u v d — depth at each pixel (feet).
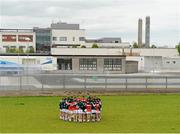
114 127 72.79
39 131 68.59
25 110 94.94
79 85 138.82
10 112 91.45
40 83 142.82
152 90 133.59
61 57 248.93
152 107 101.45
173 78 147.33
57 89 130.21
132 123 77.36
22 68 217.15
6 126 73.31
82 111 78.54
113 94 130.41
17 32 406.41
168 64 281.33
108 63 250.98
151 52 347.97
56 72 215.72
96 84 140.87
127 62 258.57
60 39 447.83
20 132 67.51
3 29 405.39
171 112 92.79
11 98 119.85
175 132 68.18
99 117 79.82
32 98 120.06
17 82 145.07
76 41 451.53
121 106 103.09
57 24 472.44
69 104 79.25
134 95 129.70
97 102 79.87
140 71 260.83
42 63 241.14
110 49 328.29
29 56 240.94
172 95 129.80
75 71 219.41
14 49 392.27
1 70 204.33
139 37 504.02
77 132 67.77
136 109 97.60
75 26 475.31
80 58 250.78
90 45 454.81
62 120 80.43
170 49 351.46
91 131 68.80
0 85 135.85
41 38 441.27
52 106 102.32
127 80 142.31
